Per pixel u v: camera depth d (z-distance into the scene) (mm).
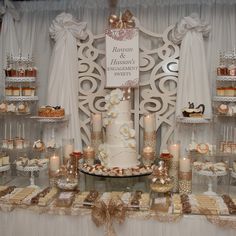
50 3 3578
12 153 3510
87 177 3225
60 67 3465
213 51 3453
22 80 3254
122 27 3359
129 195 2852
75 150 3453
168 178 2879
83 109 3613
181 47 3371
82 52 3564
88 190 3062
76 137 3514
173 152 3041
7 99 3336
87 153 3240
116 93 3119
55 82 3473
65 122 3500
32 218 2754
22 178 3549
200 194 2973
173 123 3520
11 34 3596
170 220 2605
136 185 3174
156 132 3559
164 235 2623
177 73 3467
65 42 3471
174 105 3504
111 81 3398
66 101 3482
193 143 3137
